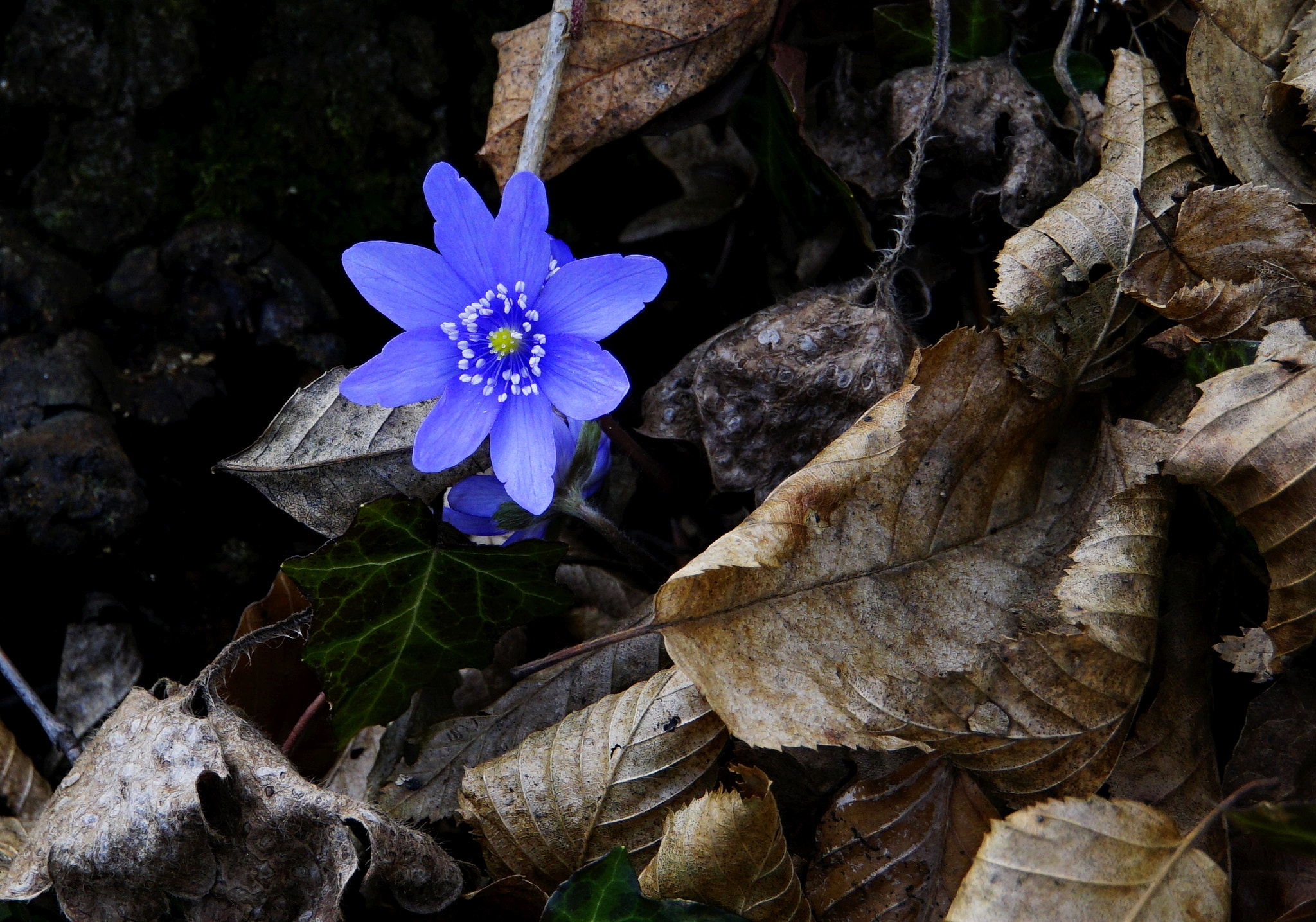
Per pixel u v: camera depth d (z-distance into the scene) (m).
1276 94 0.20
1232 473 0.19
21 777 0.21
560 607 0.20
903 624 0.19
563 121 0.21
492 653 0.21
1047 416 0.20
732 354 0.21
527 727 0.20
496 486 0.20
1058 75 0.21
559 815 0.19
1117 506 0.19
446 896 0.19
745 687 0.19
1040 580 0.19
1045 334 0.20
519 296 0.19
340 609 0.20
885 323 0.21
